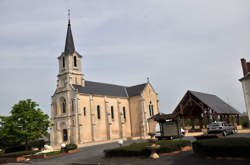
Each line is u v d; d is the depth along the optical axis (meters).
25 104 37.22
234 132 34.72
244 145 14.34
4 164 26.69
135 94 66.12
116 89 67.44
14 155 29.22
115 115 61.75
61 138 55.66
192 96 44.62
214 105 43.53
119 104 62.97
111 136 58.59
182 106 45.16
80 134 51.84
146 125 62.50
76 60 60.03
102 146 35.88
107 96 60.88
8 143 36.62
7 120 35.31
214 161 14.62
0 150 46.81
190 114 50.59
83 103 54.75
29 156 28.91
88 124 54.56
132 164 16.70
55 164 21.53
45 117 38.34
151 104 67.12
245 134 31.02
